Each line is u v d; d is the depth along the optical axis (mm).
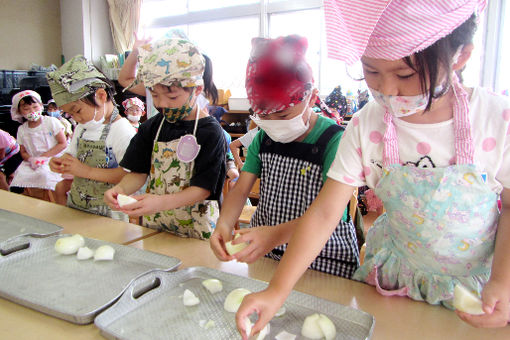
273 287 585
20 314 669
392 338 610
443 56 483
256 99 786
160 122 1257
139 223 1760
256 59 786
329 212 671
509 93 2768
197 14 4672
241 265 895
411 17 449
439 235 679
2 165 3215
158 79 1012
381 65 506
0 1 4828
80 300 678
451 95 610
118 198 1005
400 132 663
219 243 849
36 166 2879
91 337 606
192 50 1052
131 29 5176
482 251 686
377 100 604
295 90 774
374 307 713
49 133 2961
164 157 1212
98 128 1449
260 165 1069
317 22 3893
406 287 746
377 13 456
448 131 625
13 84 4426
